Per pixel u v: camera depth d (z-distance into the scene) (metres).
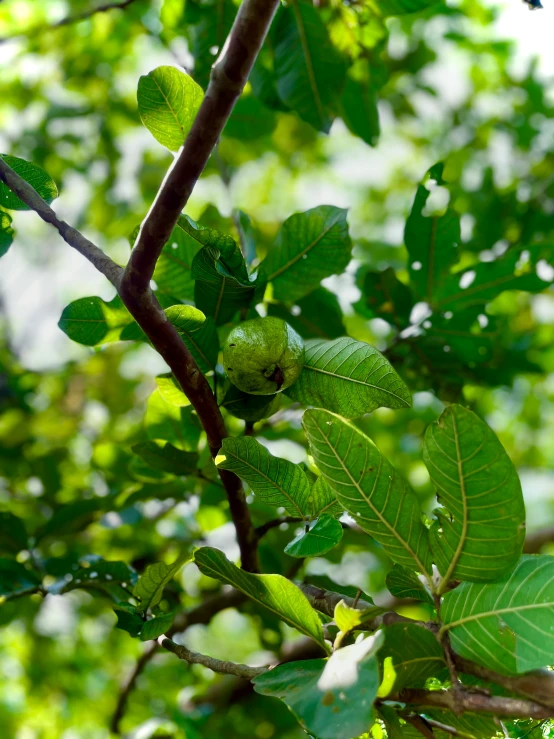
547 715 1.07
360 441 1.11
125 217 2.33
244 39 1.10
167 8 1.57
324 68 1.54
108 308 1.31
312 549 1.18
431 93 2.32
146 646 1.60
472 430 1.08
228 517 1.53
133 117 2.31
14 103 2.36
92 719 2.06
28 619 1.98
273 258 1.35
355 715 1.05
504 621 1.09
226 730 1.67
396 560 1.14
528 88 2.29
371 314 1.57
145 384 2.22
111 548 1.68
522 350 1.63
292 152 2.47
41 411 2.14
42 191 1.28
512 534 1.10
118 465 1.63
